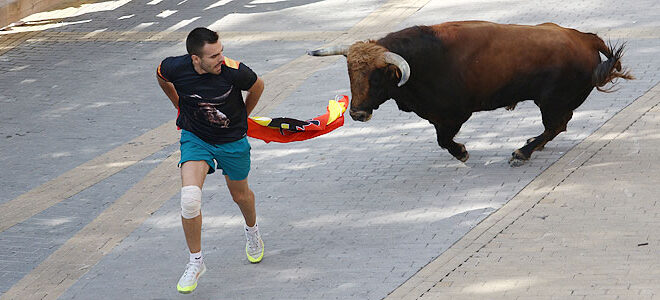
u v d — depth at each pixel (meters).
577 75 20.75
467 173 21.83
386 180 21.92
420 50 19.88
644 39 30.31
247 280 17.86
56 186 23.70
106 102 30.39
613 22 32.56
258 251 18.36
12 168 25.25
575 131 23.67
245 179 17.27
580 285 16.25
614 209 19.11
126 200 22.39
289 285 17.48
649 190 19.80
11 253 19.92
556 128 21.55
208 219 20.81
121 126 28.06
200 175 16.36
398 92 20.38
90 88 31.91
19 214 22.03
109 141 26.83
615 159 21.67
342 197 21.23
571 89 20.91
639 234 17.91
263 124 17.88
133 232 20.56
